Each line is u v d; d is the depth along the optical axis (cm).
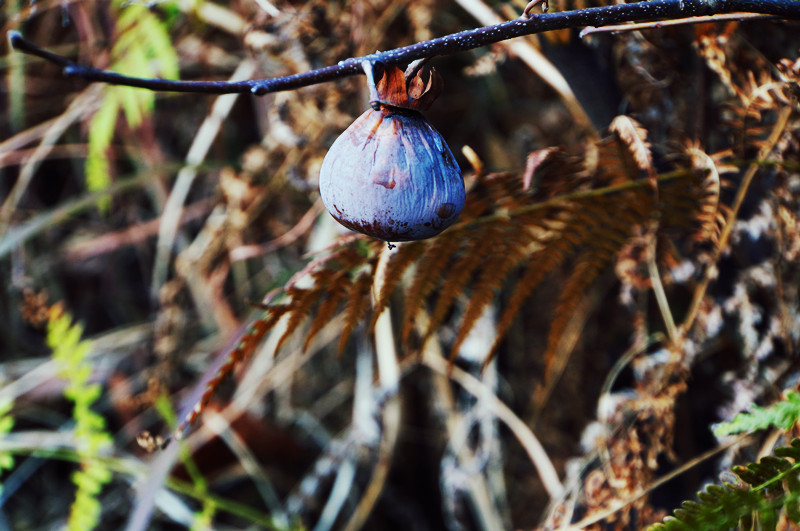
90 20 95
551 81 66
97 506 76
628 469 63
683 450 72
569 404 90
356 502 99
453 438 87
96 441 77
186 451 78
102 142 91
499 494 87
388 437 89
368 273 59
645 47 61
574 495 64
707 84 61
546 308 90
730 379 64
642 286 65
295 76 51
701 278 64
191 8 90
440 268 60
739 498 54
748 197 62
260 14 77
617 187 59
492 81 97
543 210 59
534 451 80
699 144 60
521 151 93
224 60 100
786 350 63
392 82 52
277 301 73
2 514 99
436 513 100
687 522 54
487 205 59
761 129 58
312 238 94
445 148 52
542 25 51
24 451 93
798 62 57
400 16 84
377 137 52
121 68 89
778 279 61
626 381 85
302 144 81
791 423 55
